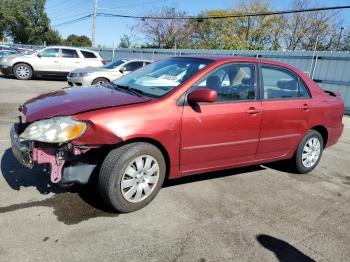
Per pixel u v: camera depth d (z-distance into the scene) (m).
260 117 4.30
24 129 3.43
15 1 57.03
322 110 5.08
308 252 3.13
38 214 3.33
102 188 3.36
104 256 2.80
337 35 36.47
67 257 2.74
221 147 4.04
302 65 14.33
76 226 3.18
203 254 2.95
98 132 3.18
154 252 2.91
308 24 37.03
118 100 3.54
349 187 4.86
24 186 3.88
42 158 3.15
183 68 4.16
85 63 16.66
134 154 3.37
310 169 5.27
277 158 4.80
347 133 8.98
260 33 39.19
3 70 15.77
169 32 43.50
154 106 3.50
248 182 4.67
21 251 2.76
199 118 3.74
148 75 4.34
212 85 3.93
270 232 3.41
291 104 4.67
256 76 4.37
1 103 9.17
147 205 3.70
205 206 3.82
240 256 2.97
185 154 3.78
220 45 39.62
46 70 16.11
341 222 3.76
